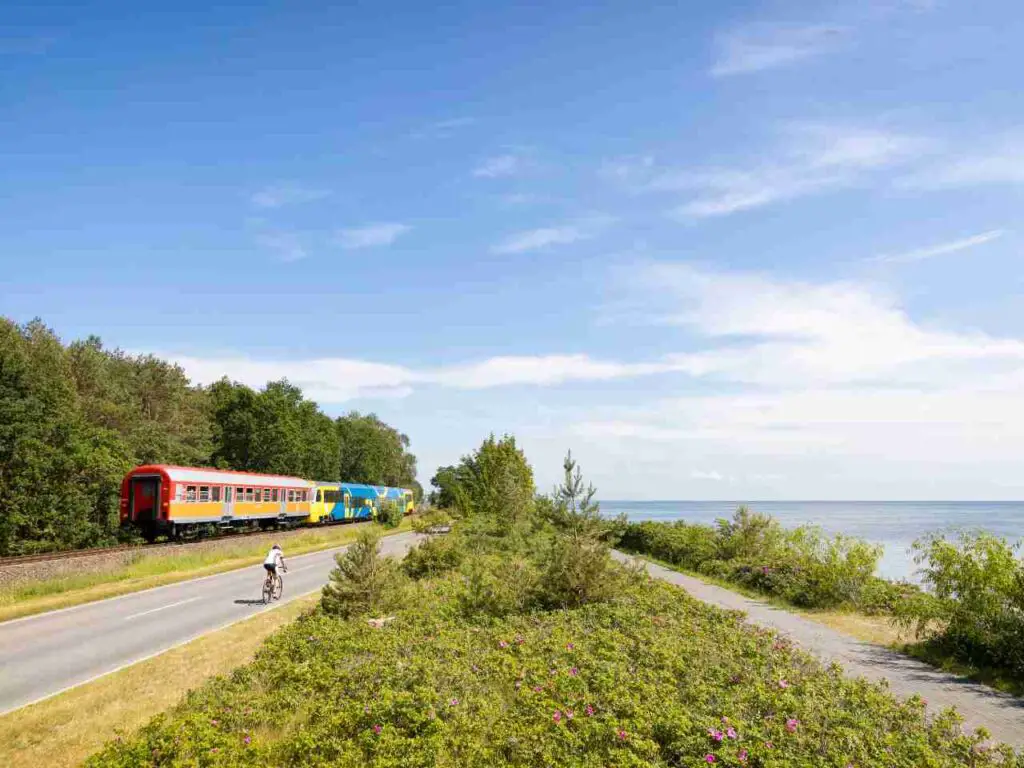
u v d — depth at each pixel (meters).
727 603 18.11
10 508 33.62
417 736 8.08
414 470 151.25
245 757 7.79
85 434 39.19
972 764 7.24
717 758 7.32
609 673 9.92
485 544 28.56
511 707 9.20
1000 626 11.75
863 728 7.86
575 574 15.43
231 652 14.35
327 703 9.38
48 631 16.53
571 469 16.34
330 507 57.50
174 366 63.12
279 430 67.50
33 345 44.16
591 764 7.23
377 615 15.73
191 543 34.38
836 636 14.13
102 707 11.09
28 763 9.14
